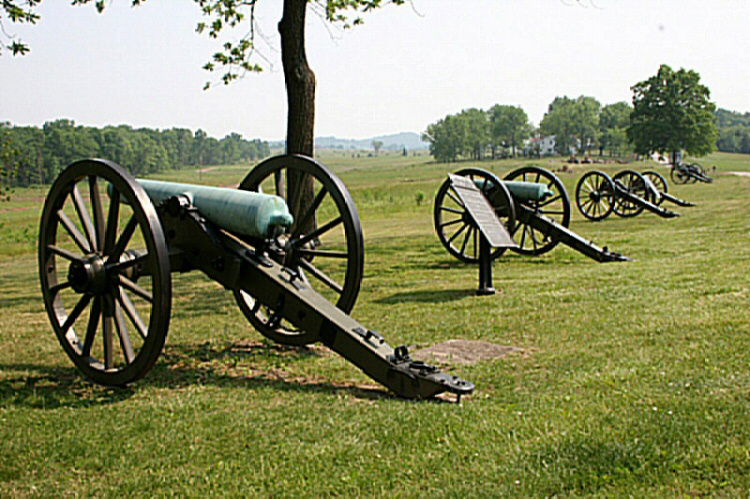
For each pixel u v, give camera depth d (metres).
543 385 4.71
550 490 3.11
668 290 7.95
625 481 3.14
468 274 10.76
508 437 3.74
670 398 4.15
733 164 101.81
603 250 11.53
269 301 5.35
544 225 12.23
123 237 5.10
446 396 4.64
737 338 5.50
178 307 8.77
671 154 92.00
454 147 194.12
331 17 15.24
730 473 3.14
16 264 17.94
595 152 189.00
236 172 179.12
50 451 3.93
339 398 4.72
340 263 12.57
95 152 137.62
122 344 5.19
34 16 13.48
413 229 20.00
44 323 8.13
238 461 3.69
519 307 7.68
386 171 145.12
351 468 3.50
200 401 4.77
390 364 4.73
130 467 3.69
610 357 5.29
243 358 6.01
